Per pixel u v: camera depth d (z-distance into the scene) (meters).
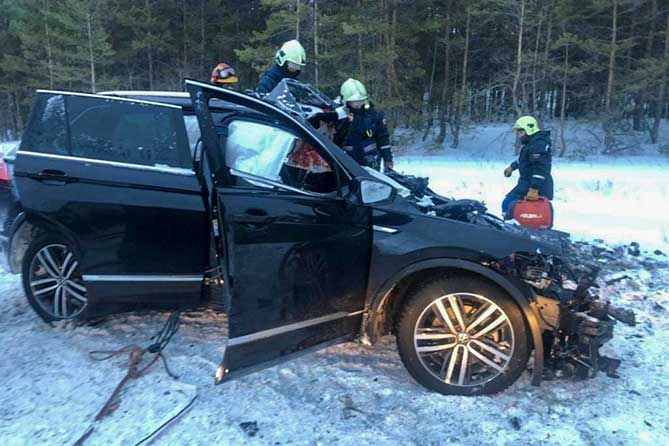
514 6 21.89
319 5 22.61
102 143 3.86
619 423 2.98
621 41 22.28
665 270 5.74
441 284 3.24
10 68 31.47
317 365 3.66
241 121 3.57
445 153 24.22
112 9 28.30
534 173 6.21
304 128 3.37
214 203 3.54
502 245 3.18
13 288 5.05
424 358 3.33
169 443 2.84
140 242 3.71
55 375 3.49
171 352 3.82
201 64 29.80
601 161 20.05
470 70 27.88
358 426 2.99
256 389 3.36
